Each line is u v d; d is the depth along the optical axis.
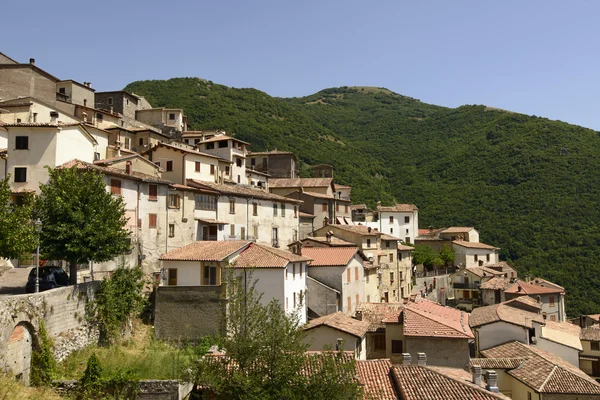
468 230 107.38
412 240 107.69
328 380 22.81
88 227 32.72
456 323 40.41
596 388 33.81
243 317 24.84
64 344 29.52
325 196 83.62
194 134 100.94
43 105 66.06
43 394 24.78
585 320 69.06
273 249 44.88
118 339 34.72
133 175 44.34
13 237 28.00
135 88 158.62
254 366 23.34
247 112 152.12
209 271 41.00
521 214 116.19
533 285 74.88
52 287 33.19
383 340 40.59
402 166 155.75
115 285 35.28
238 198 59.00
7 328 24.89
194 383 26.17
